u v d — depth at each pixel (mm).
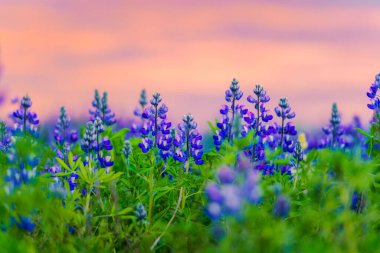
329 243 4609
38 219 5430
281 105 7164
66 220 5438
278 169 6973
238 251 3996
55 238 5348
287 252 4121
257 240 4023
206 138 8328
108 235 5602
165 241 5715
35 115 7410
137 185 6754
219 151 6520
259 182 5539
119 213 5668
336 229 4758
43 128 8578
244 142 5297
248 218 4055
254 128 6863
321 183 5363
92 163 6152
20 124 7414
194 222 5961
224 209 3932
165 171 7004
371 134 6777
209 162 6852
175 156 6738
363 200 5676
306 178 5922
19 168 5250
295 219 5688
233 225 4090
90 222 5688
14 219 5023
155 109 7062
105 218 5980
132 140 7363
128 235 5738
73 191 6027
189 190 6516
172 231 5684
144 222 5723
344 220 4719
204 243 5445
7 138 7203
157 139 7148
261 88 6906
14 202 4828
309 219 5008
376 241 4723
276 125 7195
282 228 4141
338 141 8531
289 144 6996
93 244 5344
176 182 6664
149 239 5680
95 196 6328
